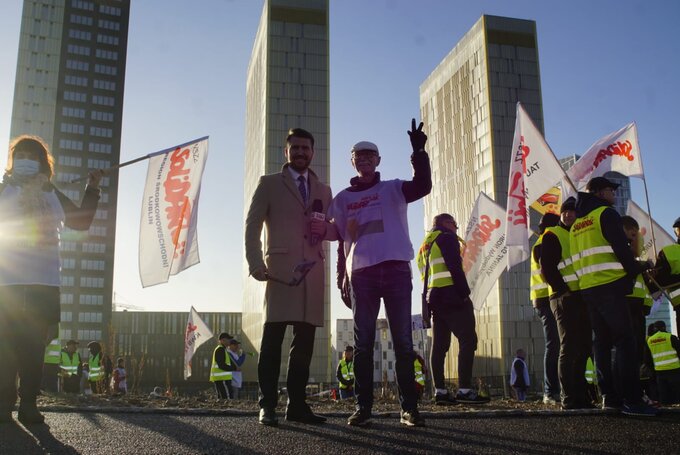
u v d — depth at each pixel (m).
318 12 83.44
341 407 6.81
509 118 85.81
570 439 3.30
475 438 3.35
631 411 4.57
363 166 4.48
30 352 3.98
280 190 4.63
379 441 3.23
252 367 86.06
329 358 69.12
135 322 107.12
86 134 107.06
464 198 91.12
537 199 7.98
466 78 92.81
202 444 3.11
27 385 3.99
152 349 106.81
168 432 3.56
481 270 10.38
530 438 3.34
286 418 4.43
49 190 4.27
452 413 4.58
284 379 61.28
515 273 79.44
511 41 88.38
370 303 4.21
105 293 103.44
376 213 4.32
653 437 3.34
